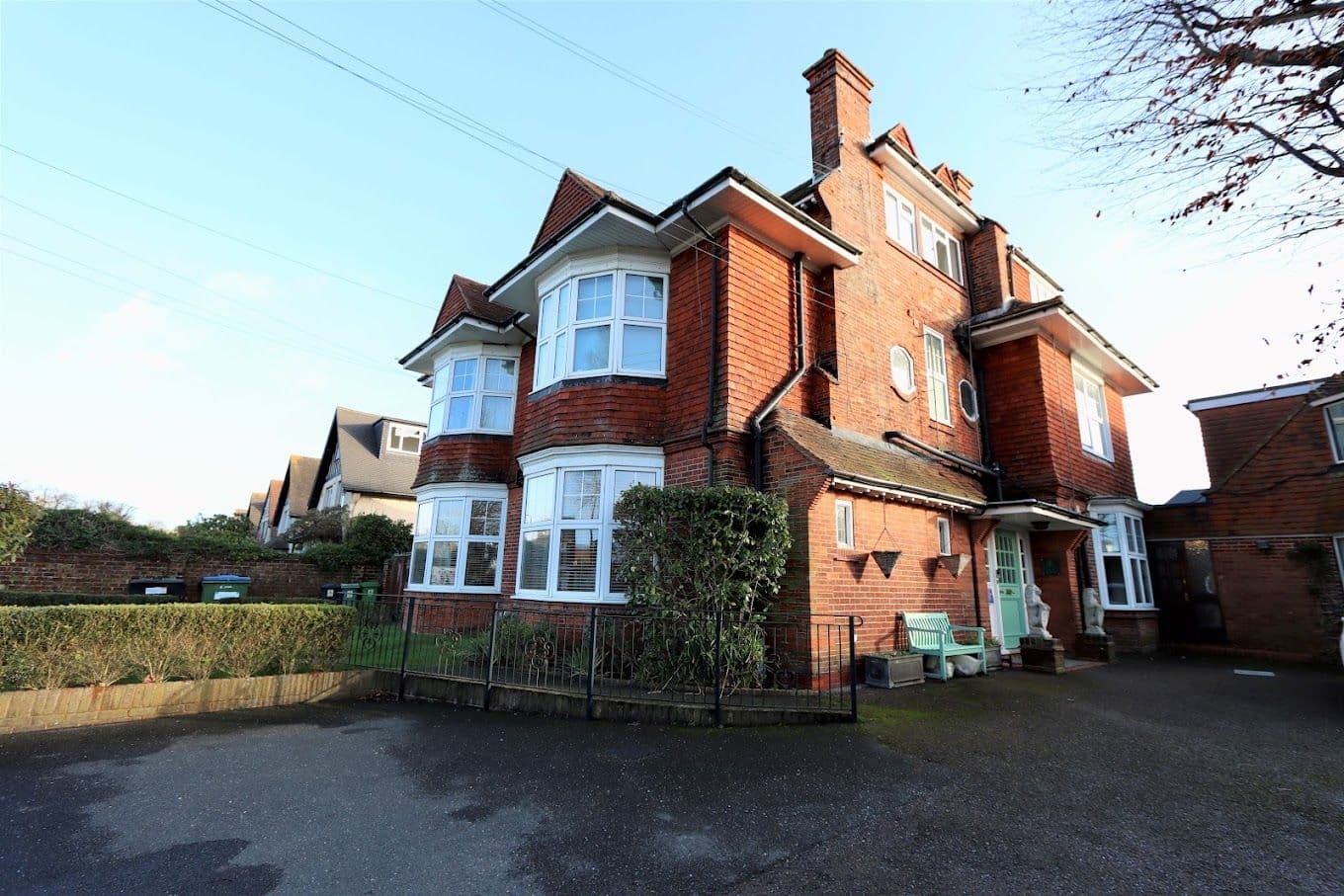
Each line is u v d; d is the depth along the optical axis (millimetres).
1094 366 15438
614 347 9852
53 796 4461
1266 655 12578
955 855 3617
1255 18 5312
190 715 6828
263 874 3416
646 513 7645
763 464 8828
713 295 9367
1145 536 14727
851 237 11461
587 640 7988
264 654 7551
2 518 7809
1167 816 4176
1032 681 8953
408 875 3416
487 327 13516
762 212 9359
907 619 9156
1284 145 5715
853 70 12703
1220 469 14969
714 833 3920
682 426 9352
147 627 6836
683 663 7109
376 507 27609
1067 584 12242
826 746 5598
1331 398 12570
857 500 9031
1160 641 13898
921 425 11977
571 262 10547
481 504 13312
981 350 14219
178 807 4309
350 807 4336
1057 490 12516
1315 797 4508
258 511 51406
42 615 6328
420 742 5832
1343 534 12227
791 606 8016
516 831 3965
